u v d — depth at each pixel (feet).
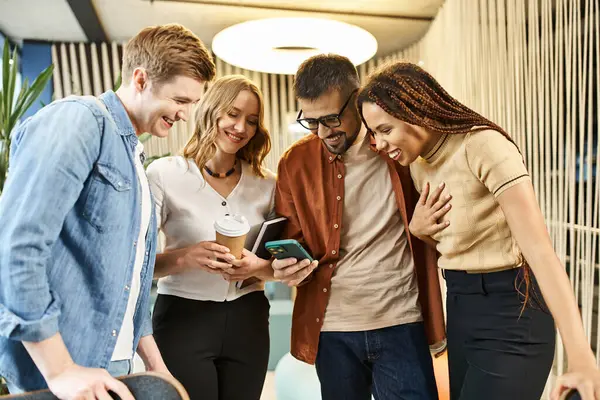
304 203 5.66
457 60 9.80
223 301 5.53
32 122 3.41
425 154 4.47
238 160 5.96
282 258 5.16
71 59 14.80
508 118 7.52
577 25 5.74
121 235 3.75
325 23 7.66
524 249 3.67
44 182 3.17
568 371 3.17
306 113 5.14
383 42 14.65
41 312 3.14
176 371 5.37
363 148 5.40
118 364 3.93
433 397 5.38
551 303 3.43
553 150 6.30
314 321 5.57
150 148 14.89
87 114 3.52
